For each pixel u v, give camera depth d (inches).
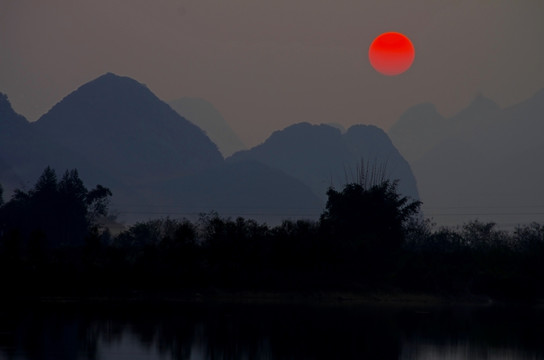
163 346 7465.6
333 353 7406.5
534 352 7819.9
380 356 7362.2
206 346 7534.5
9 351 6939.0
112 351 7126.0
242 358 7012.8
